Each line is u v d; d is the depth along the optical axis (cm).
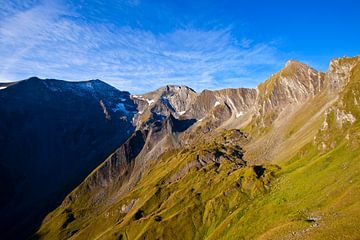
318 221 11331
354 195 11619
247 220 18175
